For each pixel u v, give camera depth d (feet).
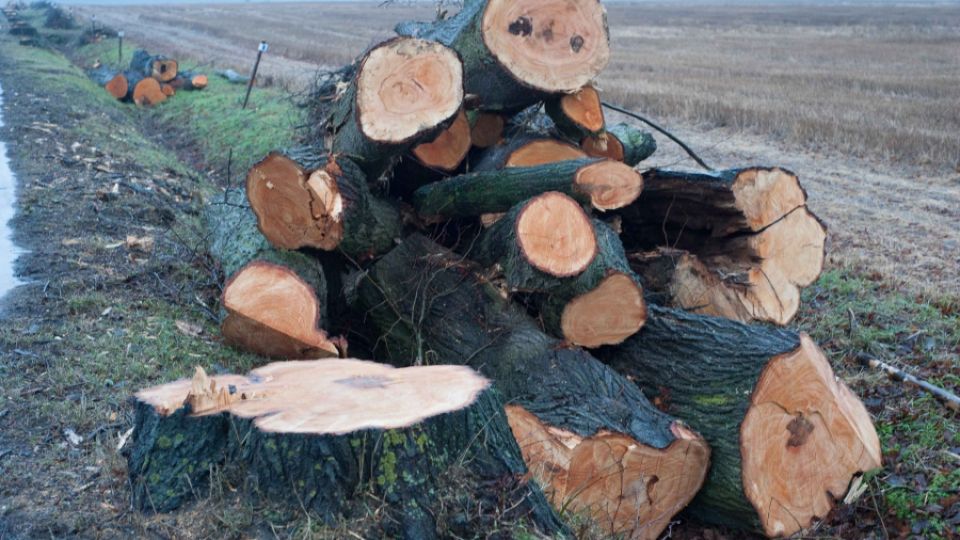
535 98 24.16
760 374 17.92
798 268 24.62
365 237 22.36
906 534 18.45
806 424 18.30
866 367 24.38
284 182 21.30
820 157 50.65
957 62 100.99
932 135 52.65
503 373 19.29
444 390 14.17
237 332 21.52
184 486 13.70
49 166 40.60
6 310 22.93
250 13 249.55
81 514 14.25
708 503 18.48
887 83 78.89
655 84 80.02
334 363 15.61
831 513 18.90
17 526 13.98
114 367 19.97
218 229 26.71
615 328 20.04
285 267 20.90
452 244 24.08
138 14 242.78
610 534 16.87
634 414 17.92
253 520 12.92
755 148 53.52
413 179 24.70
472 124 25.00
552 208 19.07
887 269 31.07
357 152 22.00
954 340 25.07
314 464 12.84
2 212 32.55
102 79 82.99
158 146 57.98
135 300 24.44
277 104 60.49
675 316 20.52
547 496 16.51
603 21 23.40
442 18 29.66
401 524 12.78
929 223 37.40
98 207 33.76
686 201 23.86
